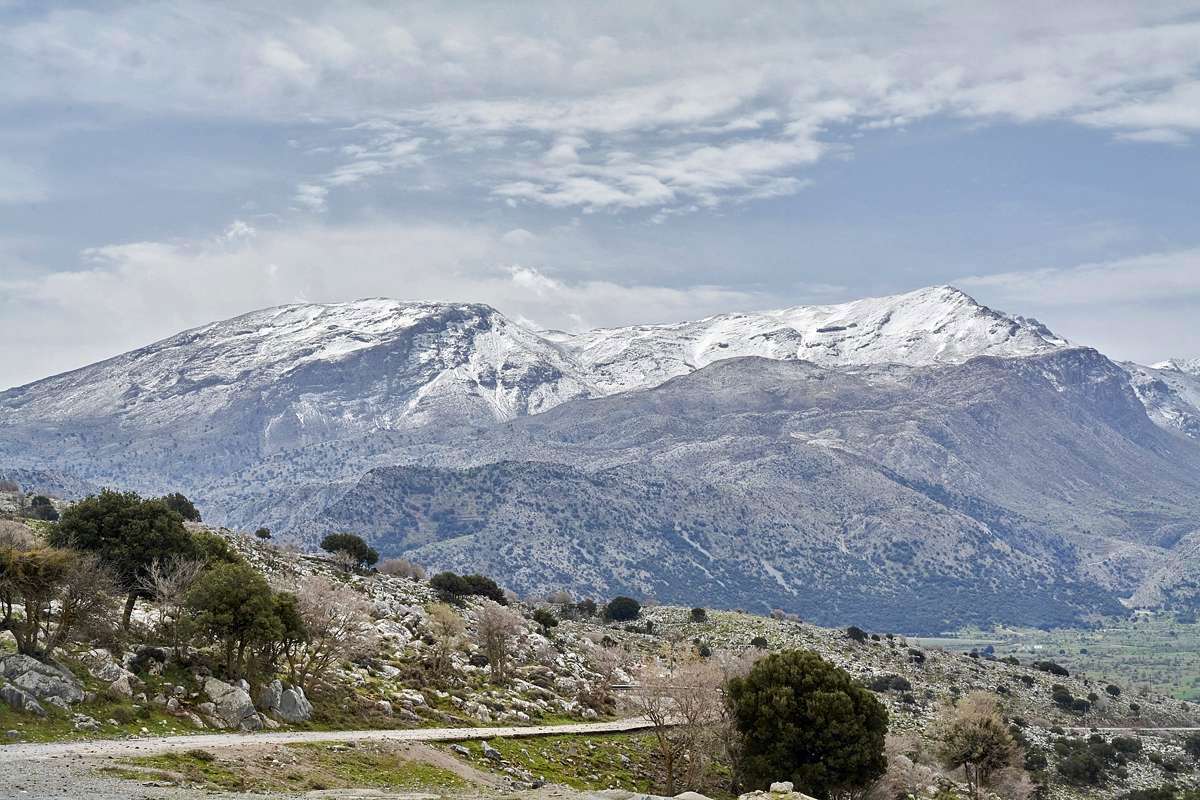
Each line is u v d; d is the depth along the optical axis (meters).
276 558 159.25
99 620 83.62
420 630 131.12
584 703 121.50
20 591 76.50
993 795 124.00
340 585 139.25
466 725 100.12
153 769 60.94
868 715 95.50
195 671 84.88
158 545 96.62
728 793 99.12
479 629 129.88
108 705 74.56
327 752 74.62
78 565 81.75
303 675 92.69
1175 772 178.25
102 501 98.25
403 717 96.50
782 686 95.62
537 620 178.75
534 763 90.88
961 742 118.25
